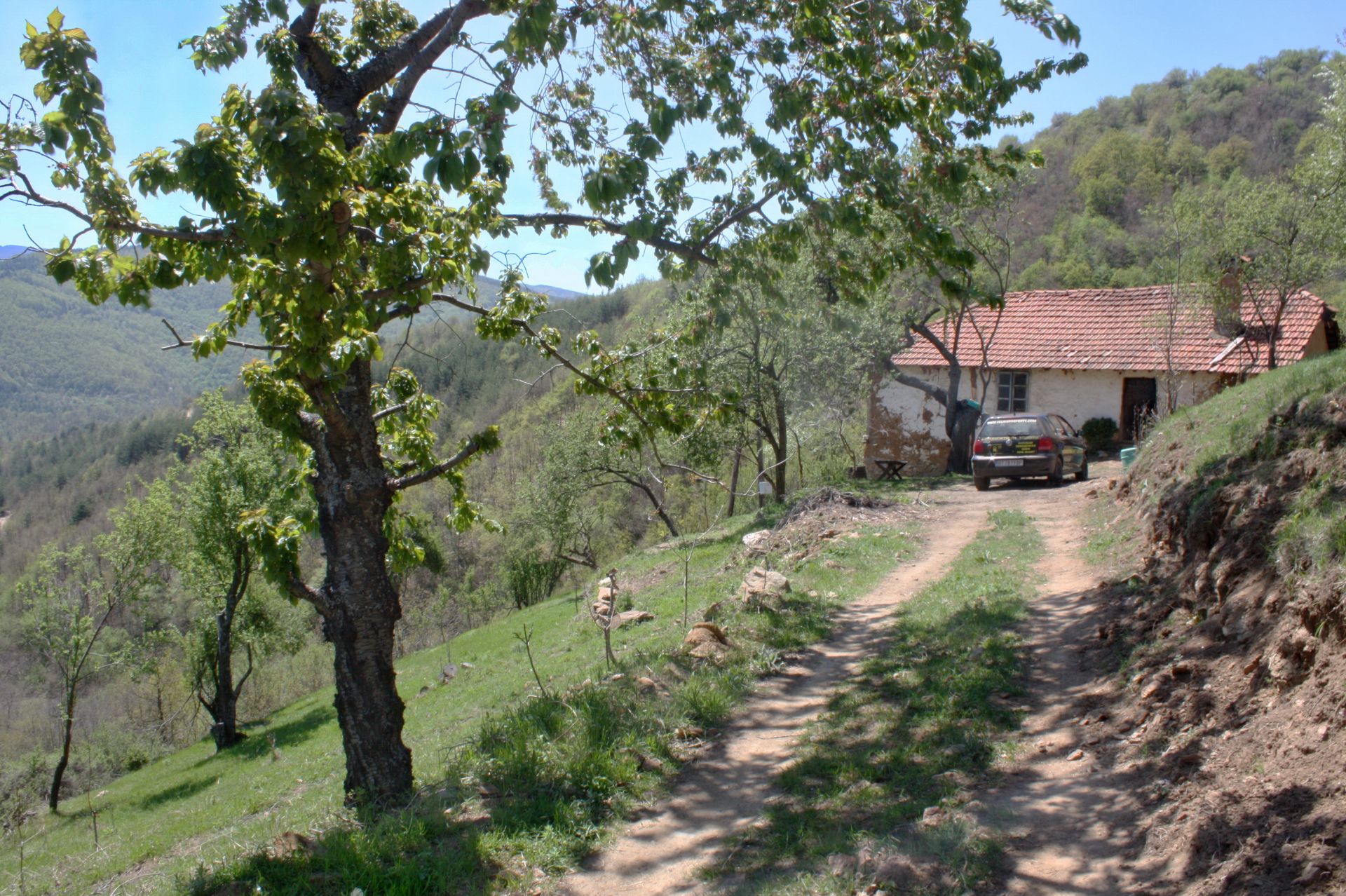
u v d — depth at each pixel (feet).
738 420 69.92
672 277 25.77
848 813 17.26
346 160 17.37
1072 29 22.80
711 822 18.04
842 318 27.30
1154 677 19.58
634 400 27.04
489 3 20.08
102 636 99.45
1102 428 88.58
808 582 39.52
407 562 27.04
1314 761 13.17
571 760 20.57
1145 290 95.50
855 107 23.47
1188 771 15.34
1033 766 18.06
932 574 39.01
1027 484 69.82
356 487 20.83
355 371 21.04
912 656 27.35
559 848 16.96
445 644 82.02
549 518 107.76
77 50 16.66
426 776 23.49
